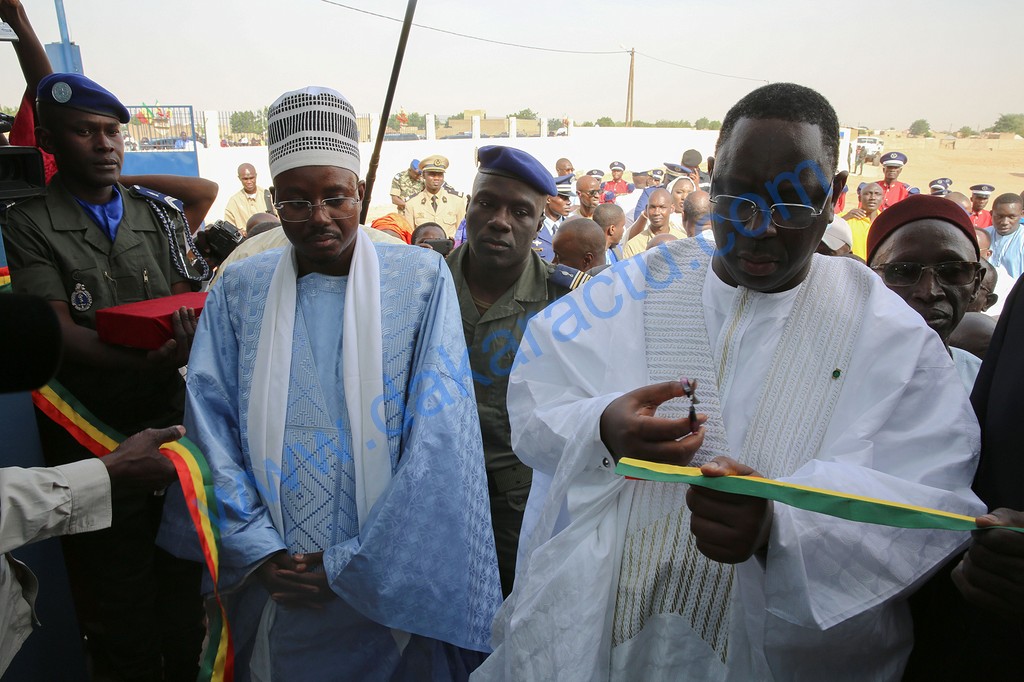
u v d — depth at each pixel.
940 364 1.41
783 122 1.35
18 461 2.34
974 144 36.34
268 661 2.01
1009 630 1.37
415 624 1.93
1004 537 1.12
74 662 2.48
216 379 2.07
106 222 2.97
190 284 3.26
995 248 7.54
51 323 0.63
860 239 6.65
